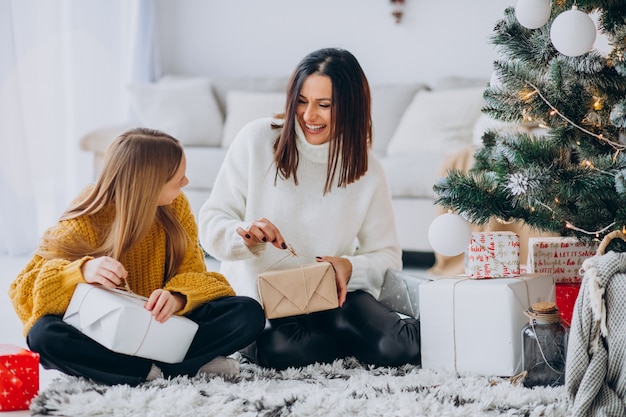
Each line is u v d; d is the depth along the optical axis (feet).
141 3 17.33
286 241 7.89
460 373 7.16
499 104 7.26
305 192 7.89
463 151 12.21
